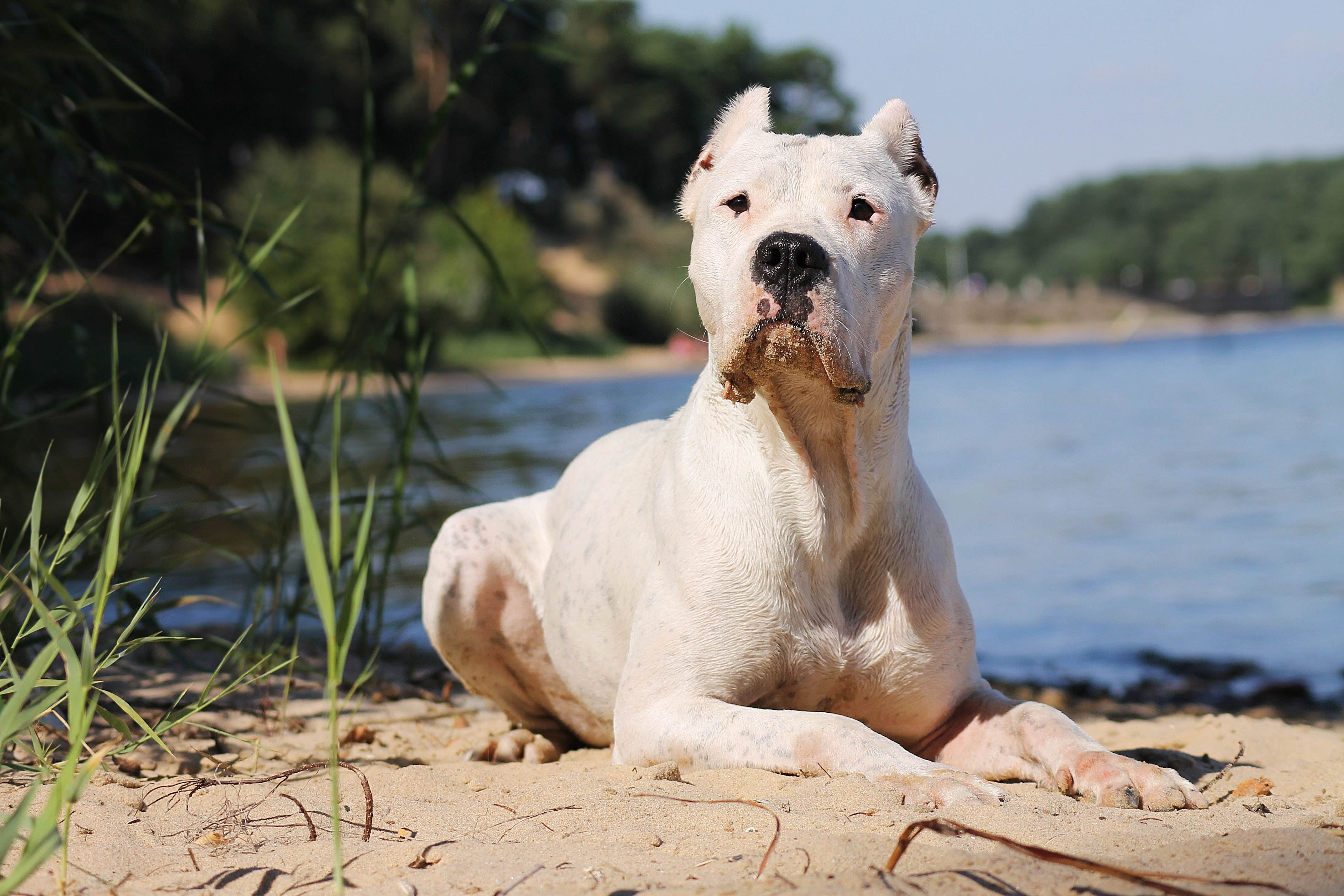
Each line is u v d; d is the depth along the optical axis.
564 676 3.96
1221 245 134.88
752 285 2.99
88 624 2.37
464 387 32.28
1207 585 7.36
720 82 76.38
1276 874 2.00
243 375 31.41
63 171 5.52
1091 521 9.55
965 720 3.34
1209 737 3.82
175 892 2.11
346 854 2.28
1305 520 9.15
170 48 45.25
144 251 4.62
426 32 57.72
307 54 54.84
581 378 36.53
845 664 3.28
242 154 55.91
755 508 3.21
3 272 5.00
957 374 33.19
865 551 3.31
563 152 73.56
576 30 70.25
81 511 2.72
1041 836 2.31
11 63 4.18
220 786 2.85
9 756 3.15
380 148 60.78
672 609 3.25
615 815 2.50
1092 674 5.59
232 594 6.80
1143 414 18.61
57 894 2.09
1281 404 19.34
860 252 3.16
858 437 3.20
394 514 4.73
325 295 34.25
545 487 10.41
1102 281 142.50
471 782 3.00
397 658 5.68
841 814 2.45
